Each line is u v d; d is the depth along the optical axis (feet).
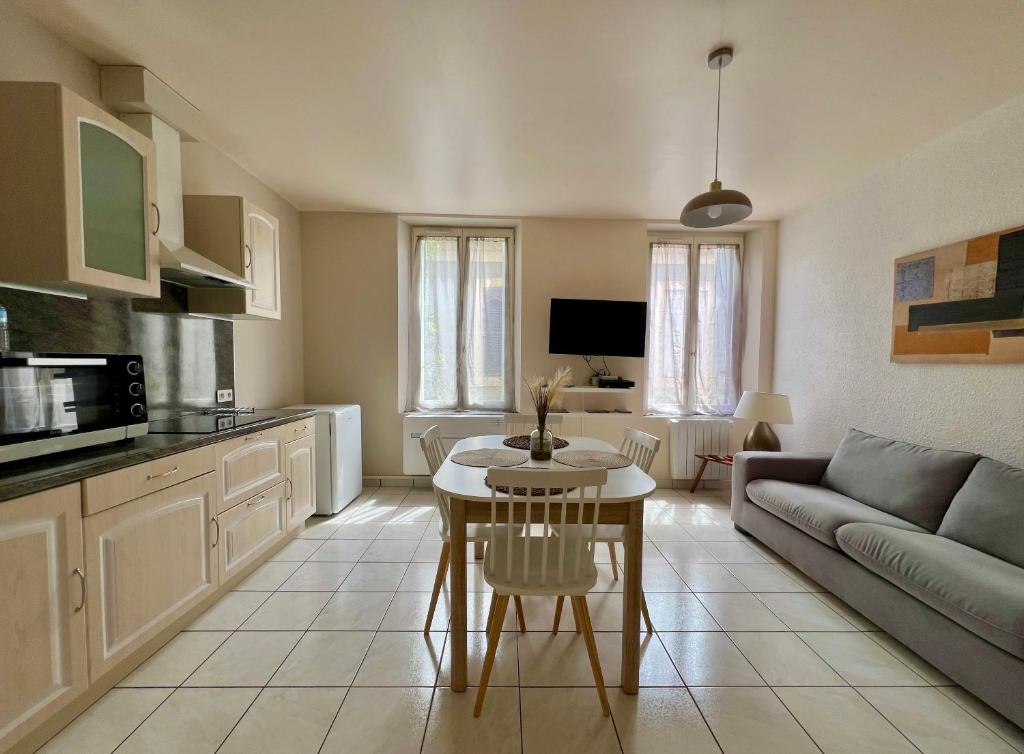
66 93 4.96
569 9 5.47
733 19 5.59
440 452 8.64
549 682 5.72
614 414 13.87
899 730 5.01
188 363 8.83
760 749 4.75
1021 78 6.75
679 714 5.22
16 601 4.14
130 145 5.97
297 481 9.89
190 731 4.89
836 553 7.62
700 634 6.78
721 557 9.47
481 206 12.89
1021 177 7.23
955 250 8.17
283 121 8.23
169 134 7.55
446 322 14.57
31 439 4.66
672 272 14.73
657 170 10.27
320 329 13.76
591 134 8.60
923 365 8.93
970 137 8.01
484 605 7.49
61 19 5.73
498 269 14.58
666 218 13.83
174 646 6.33
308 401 13.85
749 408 12.01
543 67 6.61
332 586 8.07
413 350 14.70
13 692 4.13
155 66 6.69
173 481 6.12
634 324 13.69
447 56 6.40
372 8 5.49
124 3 5.45
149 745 4.71
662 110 7.73
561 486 5.01
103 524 5.03
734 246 14.71
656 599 7.78
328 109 7.82
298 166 10.23
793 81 6.88
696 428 13.98
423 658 6.14
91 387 5.45
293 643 6.43
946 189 8.46
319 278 13.65
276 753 4.63
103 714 5.09
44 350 6.03
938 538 6.85
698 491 14.14
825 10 5.42
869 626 7.01
